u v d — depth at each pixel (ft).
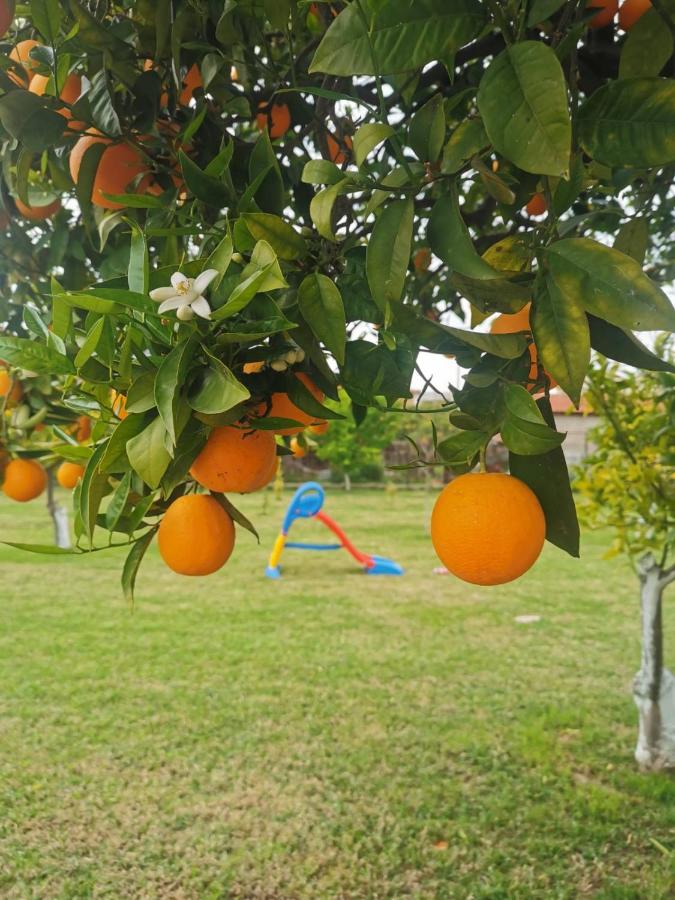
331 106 5.24
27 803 14.28
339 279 4.29
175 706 18.72
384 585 33.81
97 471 3.85
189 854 12.81
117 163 4.96
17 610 28.09
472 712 18.45
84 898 11.75
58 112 4.69
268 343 4.08
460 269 3.36
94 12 4.95
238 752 16.30
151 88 4.66
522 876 12.18
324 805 14.26
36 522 49.83
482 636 25.13
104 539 42.27
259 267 3.51
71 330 4.18
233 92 5.14
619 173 4.92
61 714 18.20
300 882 12.14
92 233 6.37
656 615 15.14
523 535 3.53
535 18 3.20
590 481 14.30
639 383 14.15
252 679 20.68
